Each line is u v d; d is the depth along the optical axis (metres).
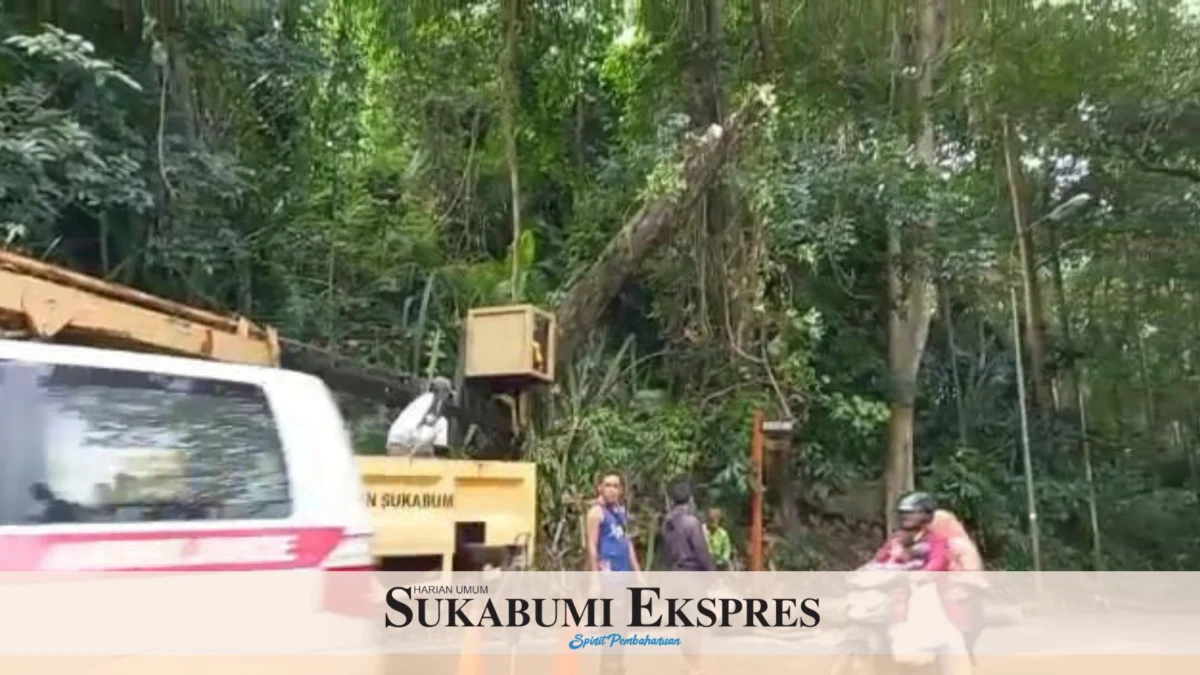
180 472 3.52
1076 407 24.88
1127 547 22.39
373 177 15.18
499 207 15.87
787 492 15.29
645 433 12.78
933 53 17.75
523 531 7.23
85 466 3.33
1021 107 19.30
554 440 11.38
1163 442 27.36
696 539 8.49
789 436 13.84
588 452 11.70
